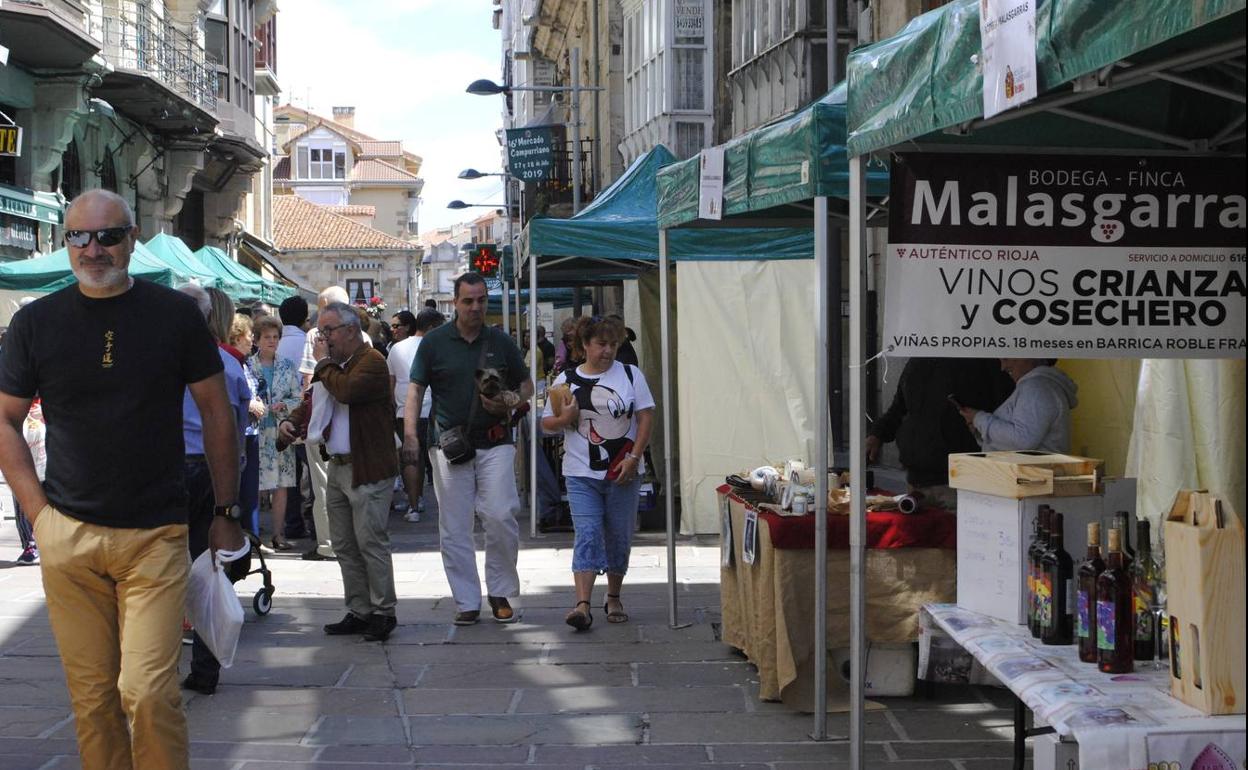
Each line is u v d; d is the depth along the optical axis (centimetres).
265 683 702
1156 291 482
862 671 529
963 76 411
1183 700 363
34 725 615
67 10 2223
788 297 1245
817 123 587
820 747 583
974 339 479
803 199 611
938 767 551
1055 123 480
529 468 1570
